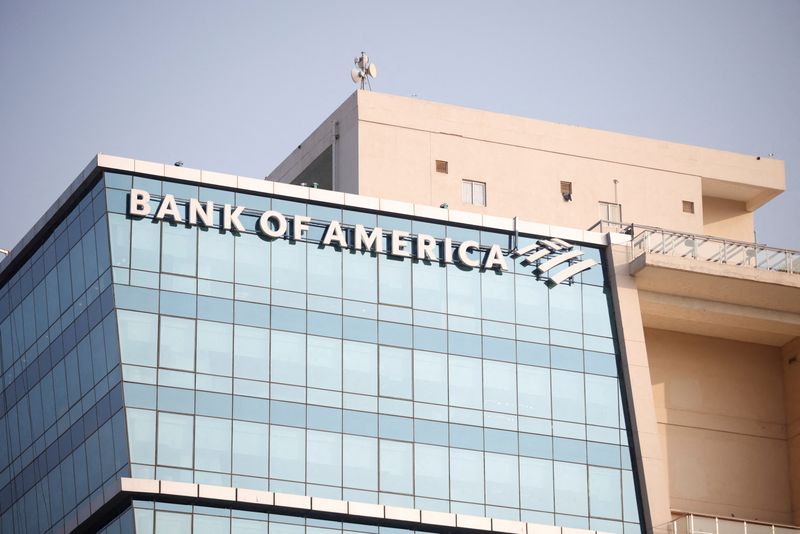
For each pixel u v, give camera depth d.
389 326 99.88
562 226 109.44
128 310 95.81
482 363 100.81
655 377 108.06
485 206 108.38
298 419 96.50
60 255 101.31
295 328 98.12
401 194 107.06
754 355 110.25
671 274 103.75
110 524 94.06
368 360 98.88
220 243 98.31
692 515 99.06
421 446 98.12
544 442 100.12
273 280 98.62
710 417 108.06
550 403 101.06
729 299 105.94
